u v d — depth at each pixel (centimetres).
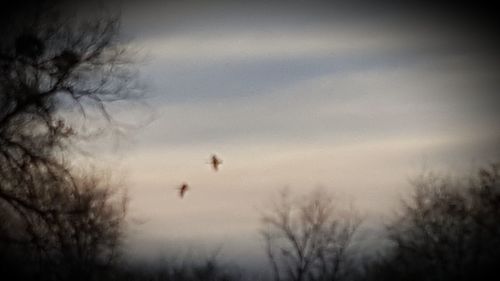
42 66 3145
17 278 3127
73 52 3173
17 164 3138
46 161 3169
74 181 3259
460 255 4434
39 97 3119
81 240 3319
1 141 3114
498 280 4300
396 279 4597
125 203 3656
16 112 3109
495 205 4434
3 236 3119
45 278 3178
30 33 3130
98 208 3509
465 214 4491
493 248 4359
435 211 4584
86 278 3312
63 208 3225
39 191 3181
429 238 4541
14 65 3112
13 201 3147
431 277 4469
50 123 3159
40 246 3167
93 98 3234
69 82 3183
